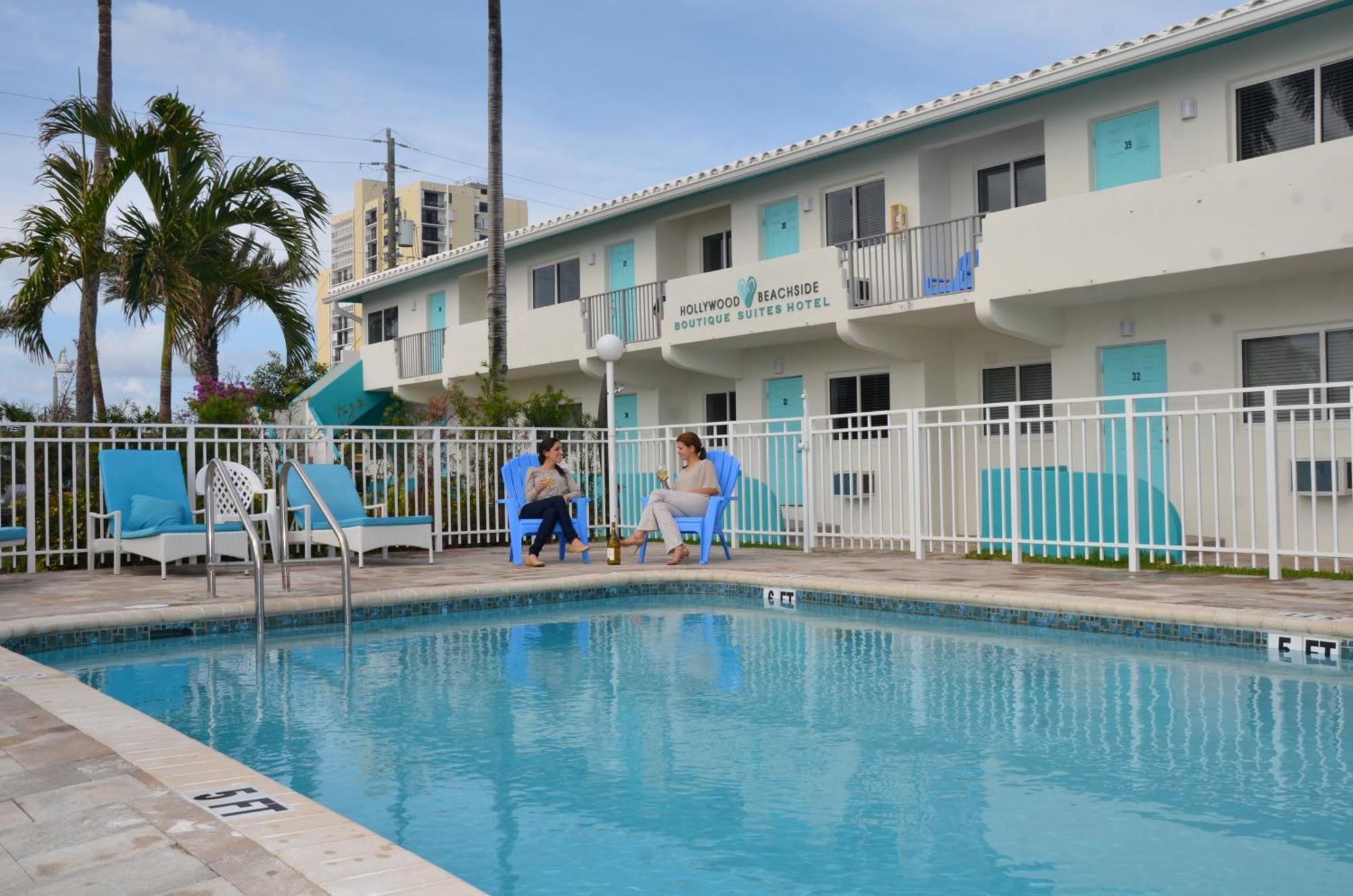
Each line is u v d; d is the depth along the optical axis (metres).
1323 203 10.65
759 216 18.16
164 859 2.38
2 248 12.47
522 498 10.67
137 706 5.13
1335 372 11.89
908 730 4.48
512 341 21.72
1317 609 6.27
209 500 7.87
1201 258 11.59
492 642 6.94
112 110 12.41
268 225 13.12
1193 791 3.57
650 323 18.94
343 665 6.16
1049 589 7.53
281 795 2.88
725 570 9.23
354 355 28.72
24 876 2.32
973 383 16.00
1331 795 3.51
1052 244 12.95
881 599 7.93
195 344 14.06
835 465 16.14
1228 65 12.50
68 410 18.12
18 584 9.01
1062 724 4.55
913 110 14.85
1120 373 13.91
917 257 15.41
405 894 2.13
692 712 4.89
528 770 3.95
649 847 3.09
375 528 10.00
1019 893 2.70
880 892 2.72
